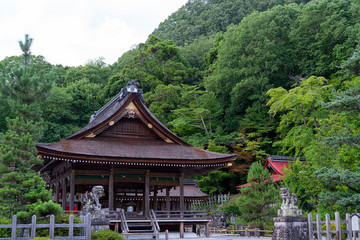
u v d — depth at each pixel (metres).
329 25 55.00
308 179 27.44
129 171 29.97
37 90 23.83
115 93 83.00
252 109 59.03
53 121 74.56
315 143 29.22
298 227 22.08
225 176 56.00
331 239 21.95
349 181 21.98
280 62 58.44
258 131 57.12
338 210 25.09
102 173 29.11
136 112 31.97
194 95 65.81
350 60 24.34
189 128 63.88
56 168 33.38
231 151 61.62
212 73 70.25
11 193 19.53
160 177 31.11
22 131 22.31
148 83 79.38
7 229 16.61
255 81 57.78
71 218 16.55
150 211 29.95
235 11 121.44
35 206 18.44
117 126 32.34
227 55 62.59
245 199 33.38
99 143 30.16
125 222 27.36
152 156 29.58
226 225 41.94
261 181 33.12
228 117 65.00
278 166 45.28
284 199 22.91
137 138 32.75
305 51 58.94
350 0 57.31
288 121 49.12
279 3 106.94
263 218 31.92
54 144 27.84
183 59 87.00
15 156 20.61
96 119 34.84
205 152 33.06
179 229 32.03
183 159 29.69
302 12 61.28
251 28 62.03
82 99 82.88
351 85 27.94
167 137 33.31
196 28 122.06
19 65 24.05
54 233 17.64
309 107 46.03
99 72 99.50
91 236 18.52
